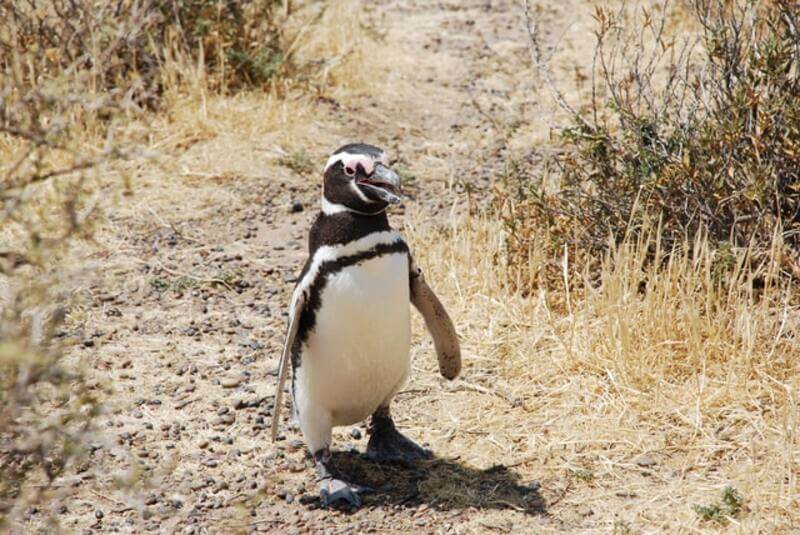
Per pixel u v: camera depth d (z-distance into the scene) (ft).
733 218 47.85
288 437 40.93
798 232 46.52
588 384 42.47
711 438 38.75
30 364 26.61
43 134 29.40
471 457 39.14
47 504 35.40
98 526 35.19
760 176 44.98
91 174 57.82
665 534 34.01
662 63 71.05
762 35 51.26
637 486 36.76
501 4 92.89
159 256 55.16
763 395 41.01
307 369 36.01
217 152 64.75
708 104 50.14
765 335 43.60
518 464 38.55
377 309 34.50
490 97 74.38
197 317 49.88
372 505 36.68
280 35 74.38
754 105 47.55
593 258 49.01
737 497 35.29
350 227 34.17
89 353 45.98
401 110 72.95
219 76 69.77
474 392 43.19
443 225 56.80
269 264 55.01
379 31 85.20
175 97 67.31
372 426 39.32
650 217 48.21
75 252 53.31
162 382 44.29
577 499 36.32
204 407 42.68
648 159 49.39
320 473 37.14
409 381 44.11
